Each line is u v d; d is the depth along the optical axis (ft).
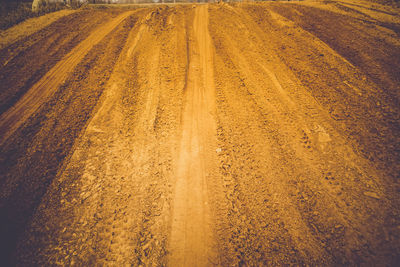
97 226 12.14
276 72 23.54
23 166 14.98
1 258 10.78
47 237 11.68
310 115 18.39
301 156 15.39
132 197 13.47
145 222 12.27
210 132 17.63
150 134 17.52
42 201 13.21
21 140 16.70
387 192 12.57
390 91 19.17
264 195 13.23
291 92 20.90
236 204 12.90
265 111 19.26
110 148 16.52
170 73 23.70
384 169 13.73
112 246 11.32
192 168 15.05
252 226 11.81
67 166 15.24
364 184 13.16
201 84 22.63
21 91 21.25
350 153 15.03
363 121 17.03
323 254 10.50
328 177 13.82
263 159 15.37
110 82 22.82
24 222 12.21
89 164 15.40
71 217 12.53
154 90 21.72
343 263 10.11
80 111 19.52
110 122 18.62
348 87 20.34
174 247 11.24
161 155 15.94
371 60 23.07
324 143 16.01
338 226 11.43
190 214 12.60
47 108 19.62
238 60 25.71
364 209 11.98
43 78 22.98
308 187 13.46
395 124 16.30
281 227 11.67
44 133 17.40
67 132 17.62
